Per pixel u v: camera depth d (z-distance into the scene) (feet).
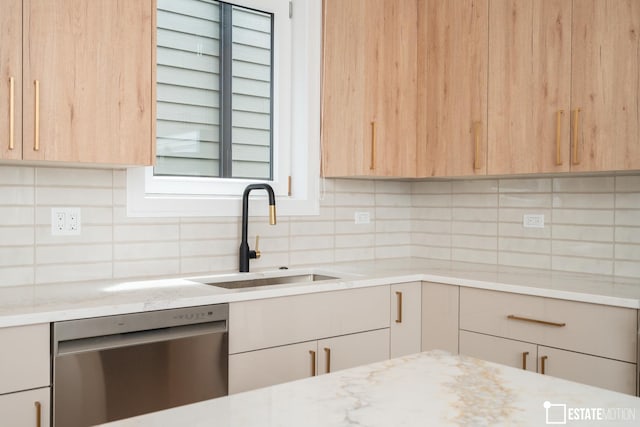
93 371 6.07
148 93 7.39
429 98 10.41
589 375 7.39
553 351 7.75
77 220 7.99
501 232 10.73
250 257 9.40
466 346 8.83
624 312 7.06
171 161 9.29
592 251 9.45
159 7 9.14
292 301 7.73
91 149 6.95
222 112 9.87
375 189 11.61
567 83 8.46
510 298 8.25
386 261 11.44
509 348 8.28
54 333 5.82
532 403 3.06
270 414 2.86
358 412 2.89
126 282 7.99
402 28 10.38
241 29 10.08
